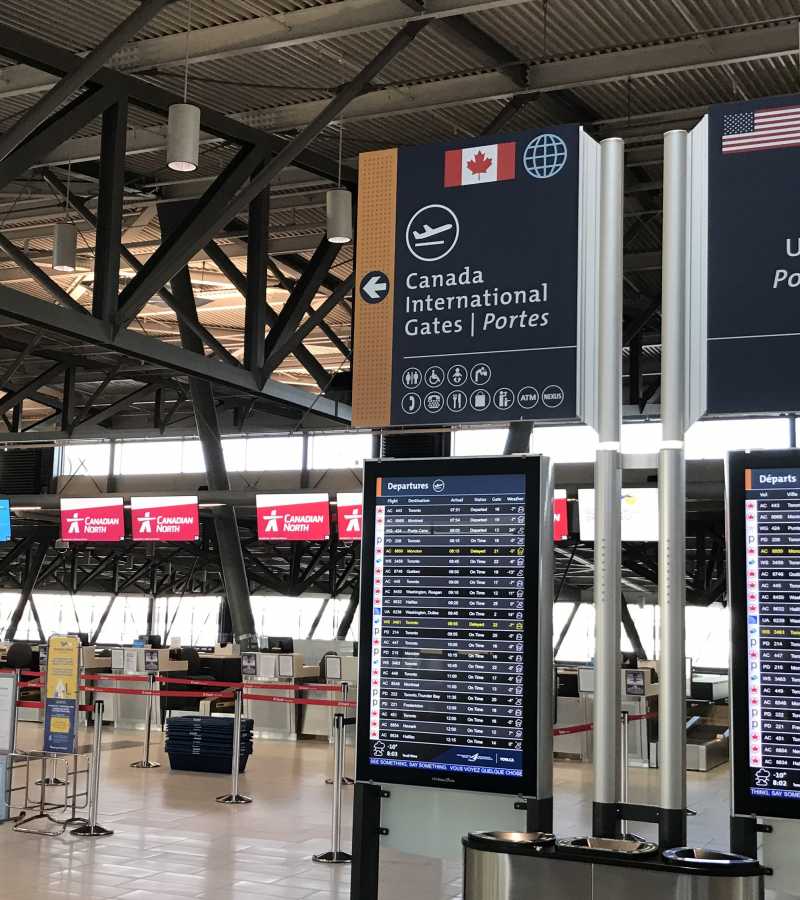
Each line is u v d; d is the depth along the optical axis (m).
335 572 33.28
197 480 33.16
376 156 6.04
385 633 5.73
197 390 23.30
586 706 16.05
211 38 10.51
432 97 11.66
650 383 25.81
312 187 14.79
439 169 5.91
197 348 17.27
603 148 5.61
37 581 38.47
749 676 5.14
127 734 17.70
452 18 10.12
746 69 11.08
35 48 9.20
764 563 5.16
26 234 18.11
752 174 5.27
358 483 30.44
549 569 5.47
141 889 7.82
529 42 10.74
